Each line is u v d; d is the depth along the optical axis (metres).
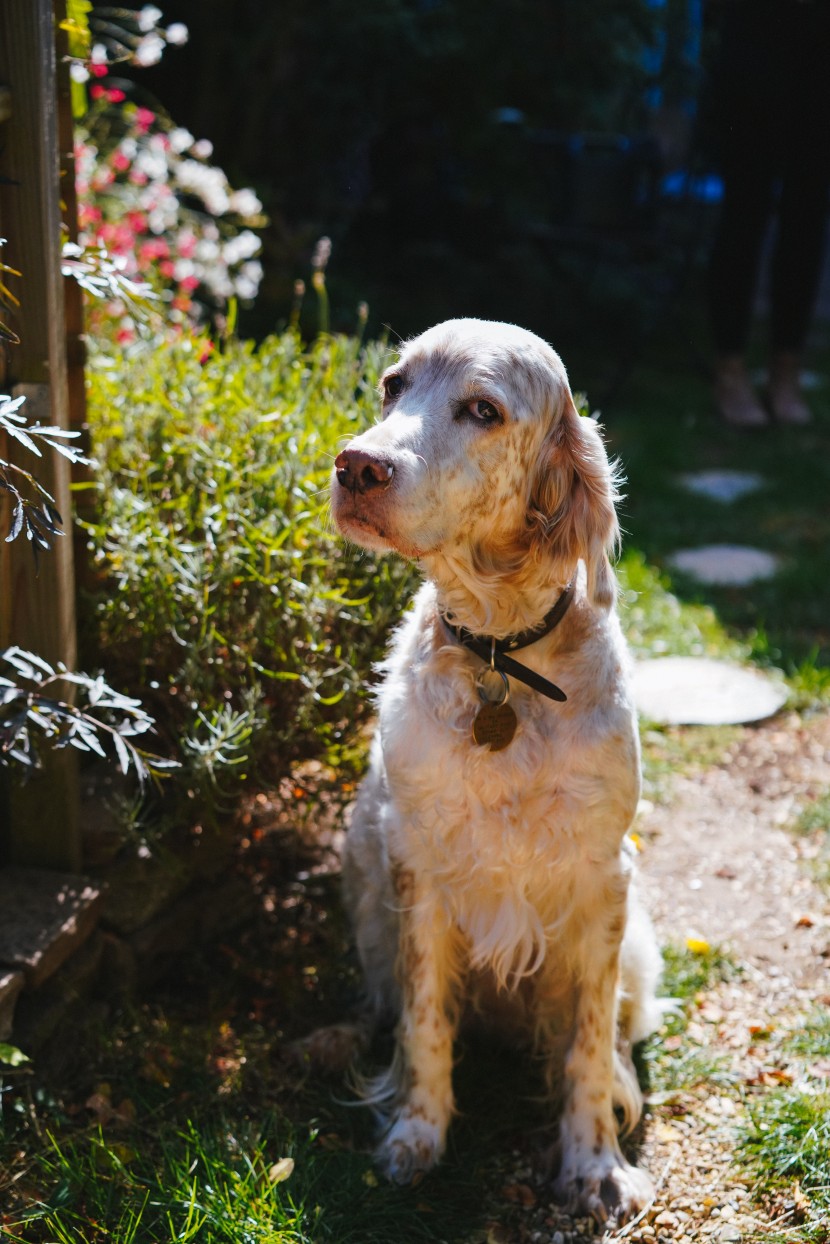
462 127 9.05
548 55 9.02
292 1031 2.86
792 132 6.84
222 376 3.18
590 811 2.31
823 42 6.52
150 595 2.79
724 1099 2.65
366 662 2.94
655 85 10.58
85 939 2.72
